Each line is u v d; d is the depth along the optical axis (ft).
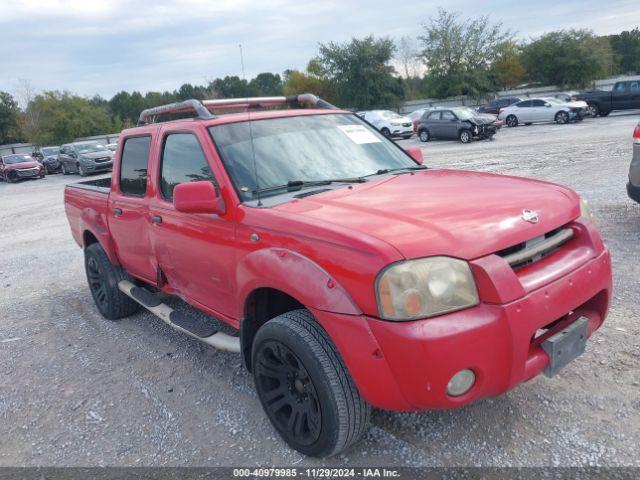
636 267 16.81
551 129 80.18
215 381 12.76
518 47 165.48
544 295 8.16
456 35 148.56
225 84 107.86
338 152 12.34
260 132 11.99
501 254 8.23
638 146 19.70
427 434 9.85
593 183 31.89
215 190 10.95
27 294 21.97
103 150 83.66
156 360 14.28
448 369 7.41
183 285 13.07
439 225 8.20
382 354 7.61
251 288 9.66
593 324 9.32
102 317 18.16
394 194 9.91
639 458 8.66
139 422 11.34
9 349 16.16
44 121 176.65
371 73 152.56
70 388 13.21
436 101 155.94
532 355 8.36
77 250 29.76
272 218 9.41
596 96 94.12
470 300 7.70
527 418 9.96
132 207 14.35
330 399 8.46
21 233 37.68
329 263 8.19
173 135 12.78
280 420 9.87
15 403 12.76
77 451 10.56
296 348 8.78
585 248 9.43
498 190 9.89
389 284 7.47
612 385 10.70
